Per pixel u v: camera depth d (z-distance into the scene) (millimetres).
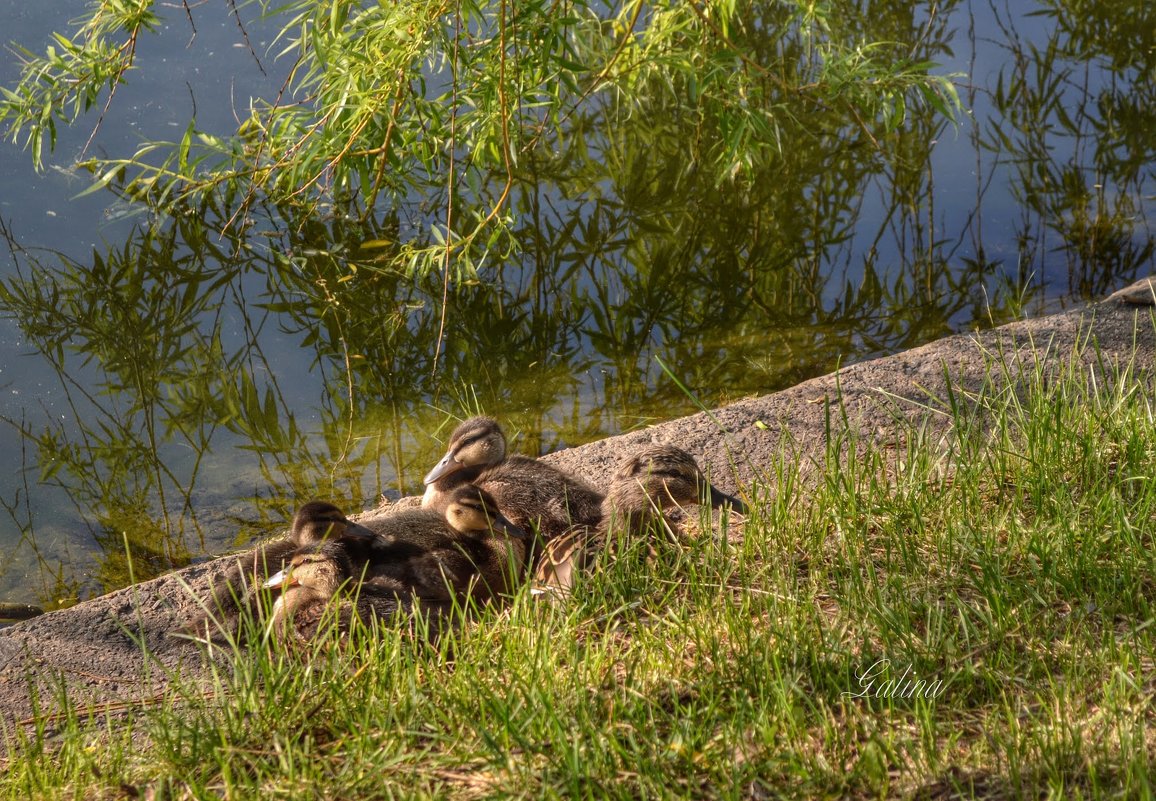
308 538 5711
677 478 5930
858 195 12062
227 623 5449
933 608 4727
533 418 8641
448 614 5316
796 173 12375
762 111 11172
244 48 13766
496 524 5777
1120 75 13984
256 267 10766
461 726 4203
